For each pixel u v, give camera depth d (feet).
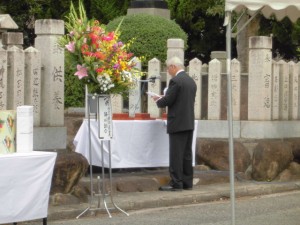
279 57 81.51
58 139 36.24
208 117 46.29
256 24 64.03
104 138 33.88
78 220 32.68
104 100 33.76
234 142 44.50
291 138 47.11
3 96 33.01
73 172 34.47
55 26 36.01
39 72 35.37
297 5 28.76
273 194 41.88
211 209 36.29
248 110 46.09
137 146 39.65
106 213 34.14
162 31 51.67
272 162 43.73
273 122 46.34
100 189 35.70
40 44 36.17
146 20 52.03
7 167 26.05
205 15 80.53
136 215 34.24
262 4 28.55
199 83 46.24
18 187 26.53
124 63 33.32
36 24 36.19
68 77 54.44
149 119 40.37
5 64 33.06
